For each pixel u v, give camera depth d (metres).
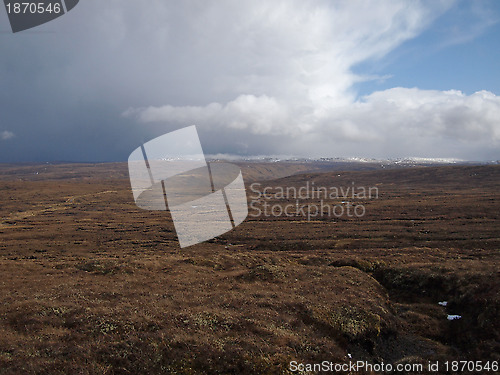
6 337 13.26
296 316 17.94
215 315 16.67
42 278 24.64
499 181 127.81
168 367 12.38
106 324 14.97
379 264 31.84
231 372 12.54
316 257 37.59
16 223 71.94
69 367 11.45
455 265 27.78
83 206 99.31
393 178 172.38
